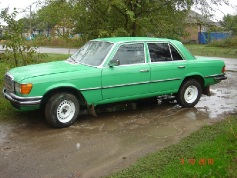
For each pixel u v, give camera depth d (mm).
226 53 22844
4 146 5043
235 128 5672
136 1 9625
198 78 7594
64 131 5754
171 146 4984
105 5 9211
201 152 4660
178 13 10219
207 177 3926
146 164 4332
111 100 6324
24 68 6215
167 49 7062
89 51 6723
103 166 4359
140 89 6621
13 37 8648
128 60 6457
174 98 8062
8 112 6785
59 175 4098
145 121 6445
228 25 12117
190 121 6480
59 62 6758
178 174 3992
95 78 6016
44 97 5695
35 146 5051
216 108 7551
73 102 5977
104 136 5531
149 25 9969
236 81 11430
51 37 10352
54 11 9586
